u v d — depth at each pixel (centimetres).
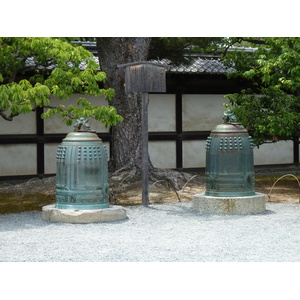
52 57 1129
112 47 1395
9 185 1452
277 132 1298
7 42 1070
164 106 1659
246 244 771
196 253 720
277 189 1359
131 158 1394
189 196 1247
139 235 834
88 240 799
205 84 1695
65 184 953
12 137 1519
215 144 1043
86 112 1026
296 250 736
